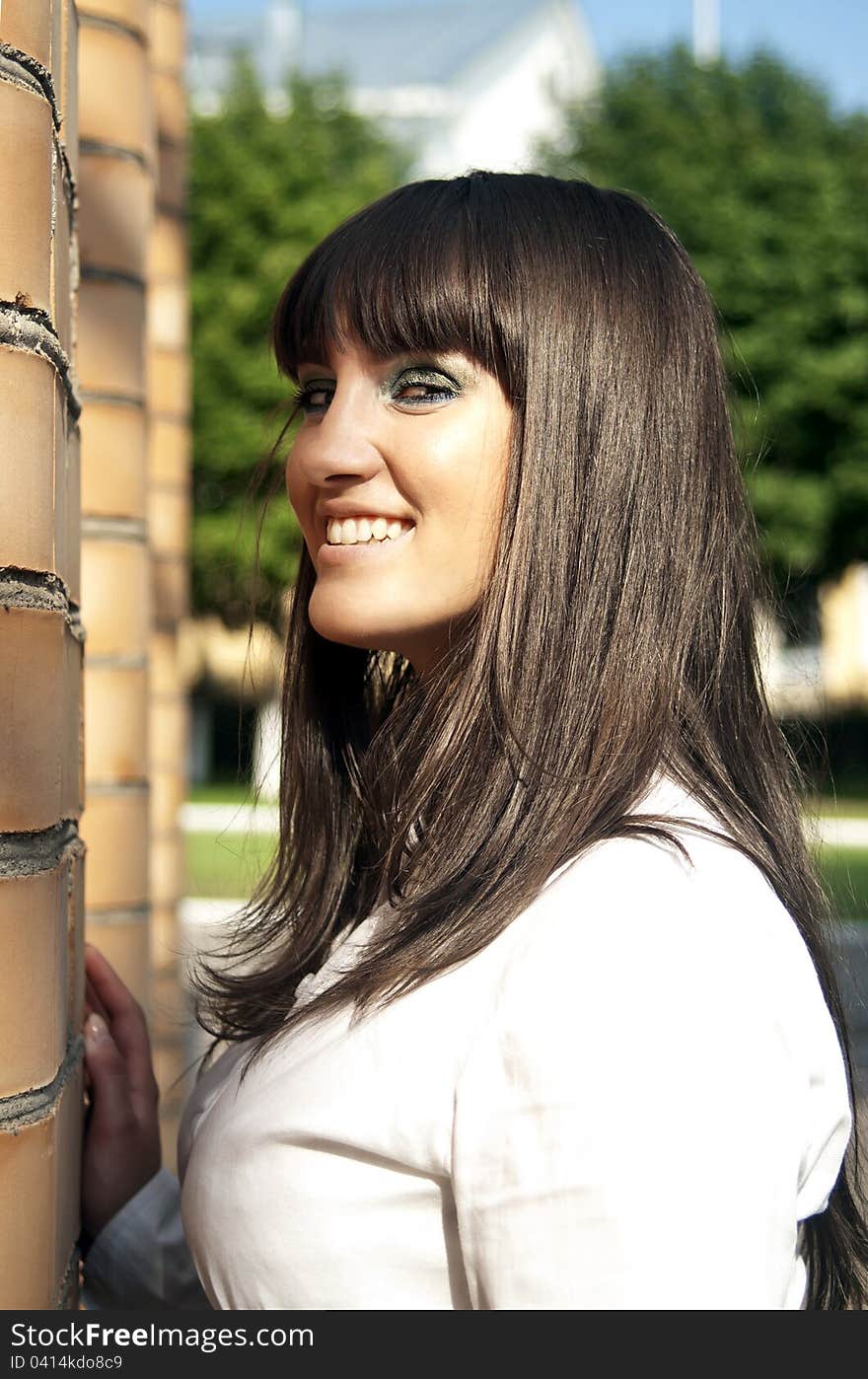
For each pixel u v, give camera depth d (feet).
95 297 5.59
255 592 5.23
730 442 3.80
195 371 49.08
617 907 2.90
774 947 3.01
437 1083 2.96
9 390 2.63
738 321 49.80
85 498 5.72
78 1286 3.99
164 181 11.18
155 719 11.59
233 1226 3.23
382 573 3.53
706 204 49.75
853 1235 3.77
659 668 3.45
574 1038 2.72
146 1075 4.45
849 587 65.10
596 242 3.57
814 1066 3.02
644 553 3.50
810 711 5.98
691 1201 2.56
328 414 3.55
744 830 3.38
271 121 51.19
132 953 5.98
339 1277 3.04
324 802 4.35
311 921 4.20
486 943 3.05
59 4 3.11
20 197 2.65
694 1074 2.65
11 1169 2.65
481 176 3.67
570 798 3.27
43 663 2.75
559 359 3.45
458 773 3.43
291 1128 3.13
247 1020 4.05
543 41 66.90
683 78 53.36
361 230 3.56
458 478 3.45
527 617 3.42
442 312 3.43
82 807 3.85
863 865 31.55
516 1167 2.72
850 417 50.24
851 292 49.52
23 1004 2.68
